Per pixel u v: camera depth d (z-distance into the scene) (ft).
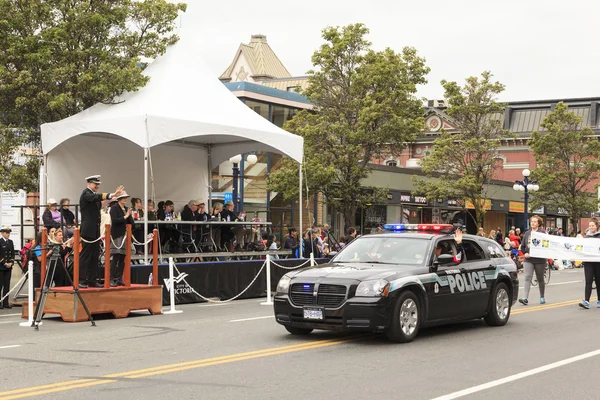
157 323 50.16
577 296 72.49
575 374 32.60
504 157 244.42
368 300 38.68
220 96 76.07
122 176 80.48
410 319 40.75
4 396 27.17
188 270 66.08
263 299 70.79
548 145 175.94
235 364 33.99
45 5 72.69
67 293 51.34
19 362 34.47
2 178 75.20
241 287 70.49
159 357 35.78
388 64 112.37
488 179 152.25
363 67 114.01
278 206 126.62
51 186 73.97
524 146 240.32
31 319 49.65
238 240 81.46
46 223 64.34
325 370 32.73
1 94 71.92
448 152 149.28
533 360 35.94
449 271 43.86
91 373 31.71
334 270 41.24
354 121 117.08
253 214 122.31
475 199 149.59
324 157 112.57
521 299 63.00
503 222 192.65
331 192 115.03
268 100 125.80
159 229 72.49
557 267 132.05
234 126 70.95
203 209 77.25
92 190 52.75
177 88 73.87
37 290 52.90
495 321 48.14
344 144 113.60
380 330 39.19
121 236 55.26
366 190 118.62
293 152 76.84
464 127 151.84
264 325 48.55
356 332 44.39
